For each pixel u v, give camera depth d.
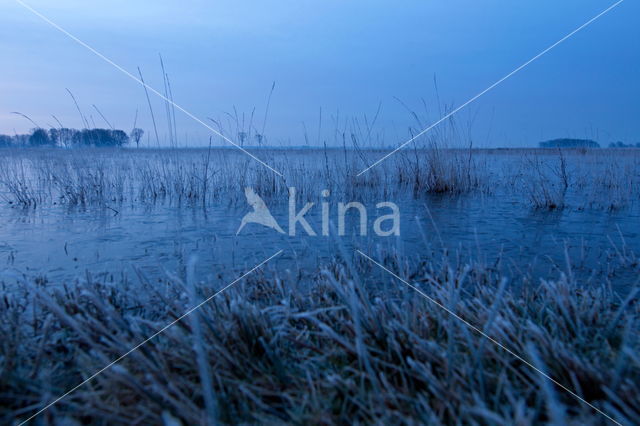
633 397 1.54
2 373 1.71
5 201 6.79
